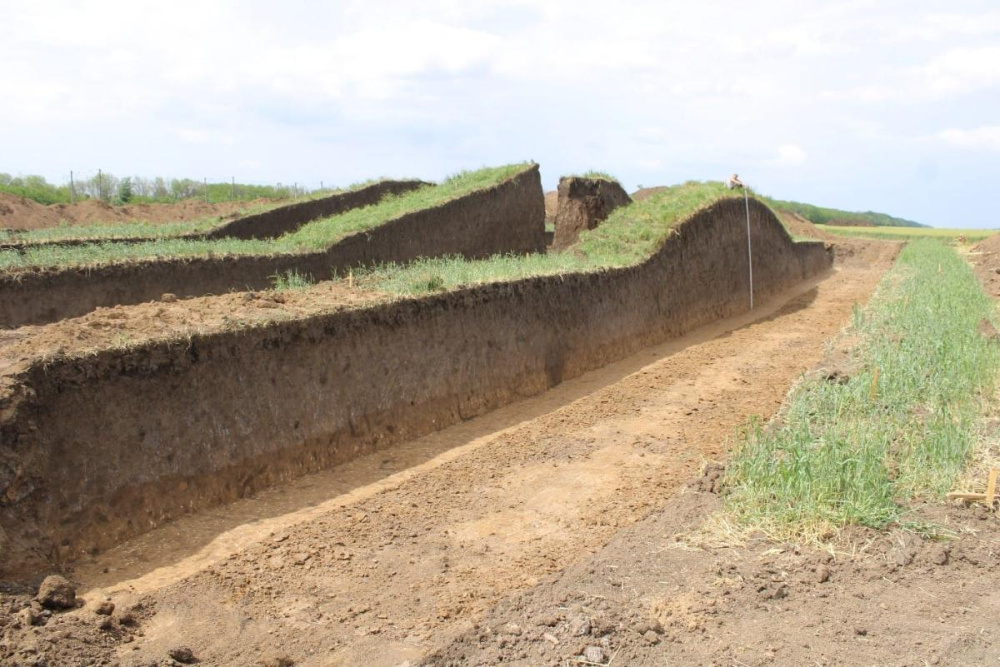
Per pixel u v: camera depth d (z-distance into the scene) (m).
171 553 6.30
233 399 7.53
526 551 6.38
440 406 9.91
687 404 10.77
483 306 10.80
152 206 33.12
